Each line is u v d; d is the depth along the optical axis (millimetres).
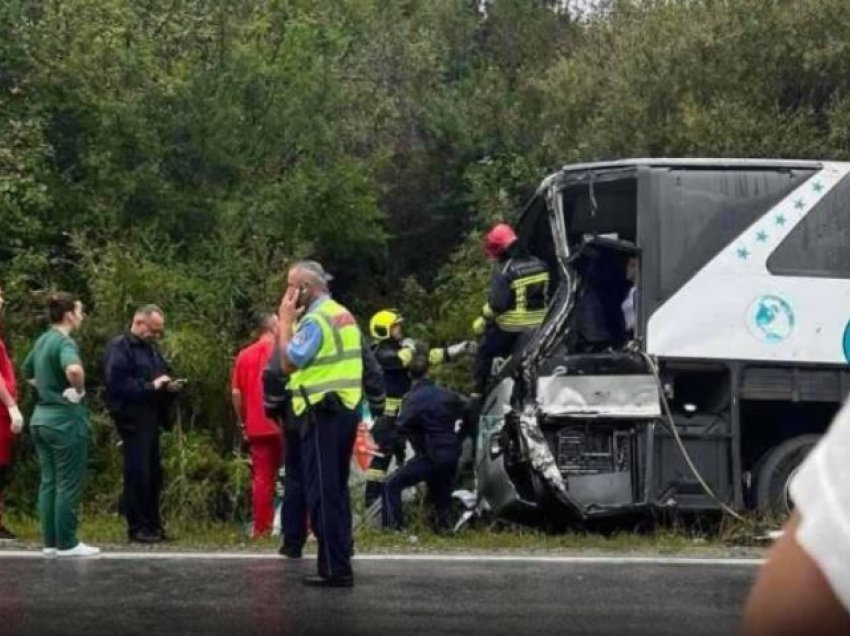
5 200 21016
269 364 12242
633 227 15977
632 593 10914
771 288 15250
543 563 12477
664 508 15008
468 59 37906
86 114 23250
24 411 18031
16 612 10000
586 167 15641
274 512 15578
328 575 10992
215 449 19125
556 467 14977
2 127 21922
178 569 11883
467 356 18891
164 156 23656
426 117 31156
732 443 15148
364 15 32969
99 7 23578
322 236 26312
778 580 1653
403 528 15719
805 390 15242
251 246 22547
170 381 13938
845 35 25656
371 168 29344
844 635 1603
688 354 15125
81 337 19719
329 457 10789
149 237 22031
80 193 22688
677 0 28109
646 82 26891
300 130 25422
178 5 24688
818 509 1652
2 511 15609
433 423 15781
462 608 10211
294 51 25547
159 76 23766
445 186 31094
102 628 9477
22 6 23625
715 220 15281
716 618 9922
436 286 26984
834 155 25297
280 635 9250
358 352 10859
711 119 25578
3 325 19516
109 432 18531
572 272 15453
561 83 29625
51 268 21453
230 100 24375
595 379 15102
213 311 20984
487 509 16094
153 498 14008
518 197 29109
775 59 26234
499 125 31219
